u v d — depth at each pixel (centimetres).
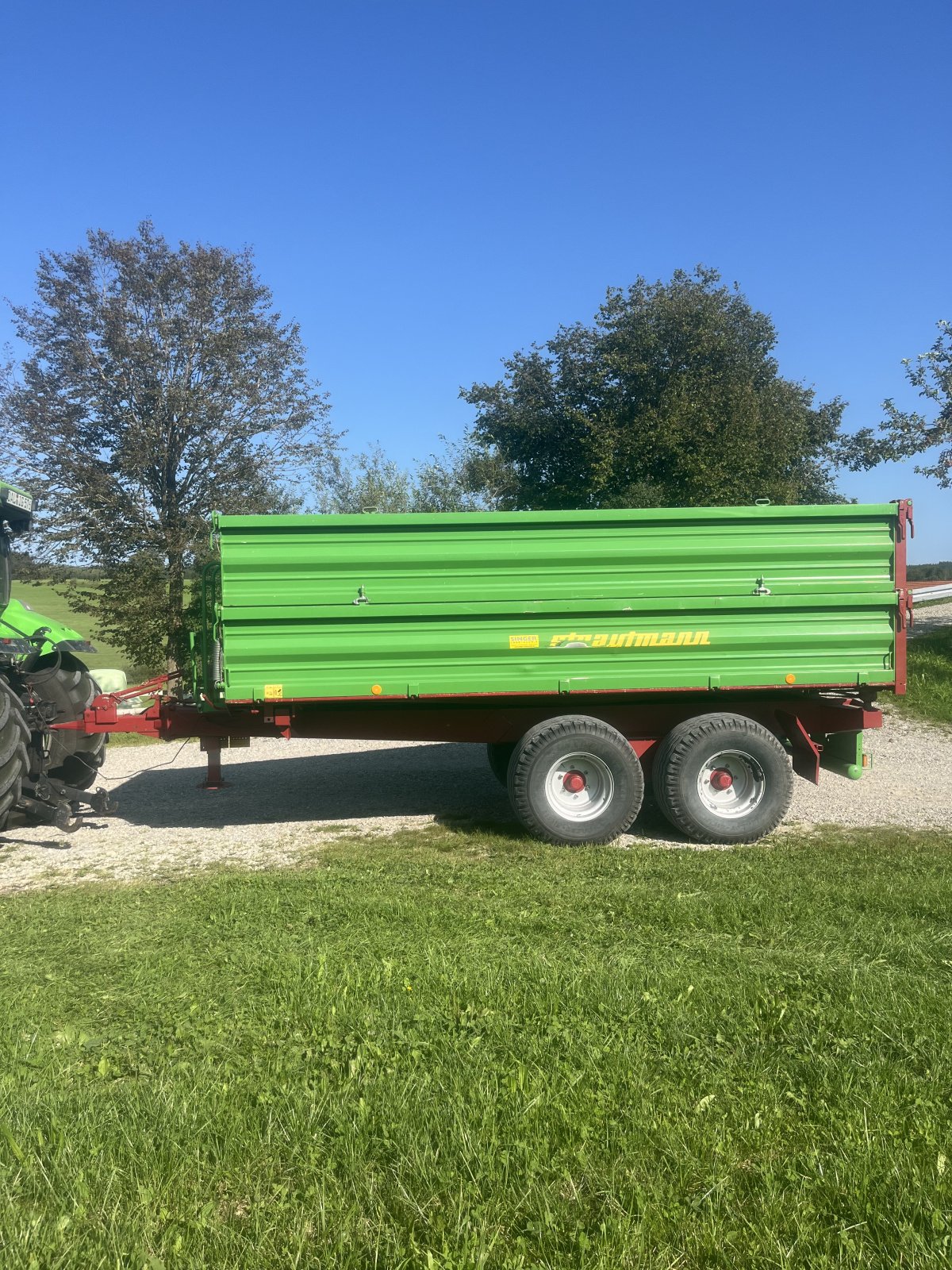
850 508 775
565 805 780
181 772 1121
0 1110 314
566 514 755
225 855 773
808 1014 378
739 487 2306
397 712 812
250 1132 300
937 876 631
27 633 931
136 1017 402
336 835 821
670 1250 245
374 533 747
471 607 754
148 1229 255
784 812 783
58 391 1588
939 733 1223
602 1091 320
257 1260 244
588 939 491
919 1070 337
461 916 538
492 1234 251
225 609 736
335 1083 333
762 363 2742
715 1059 344
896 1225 248
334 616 746
